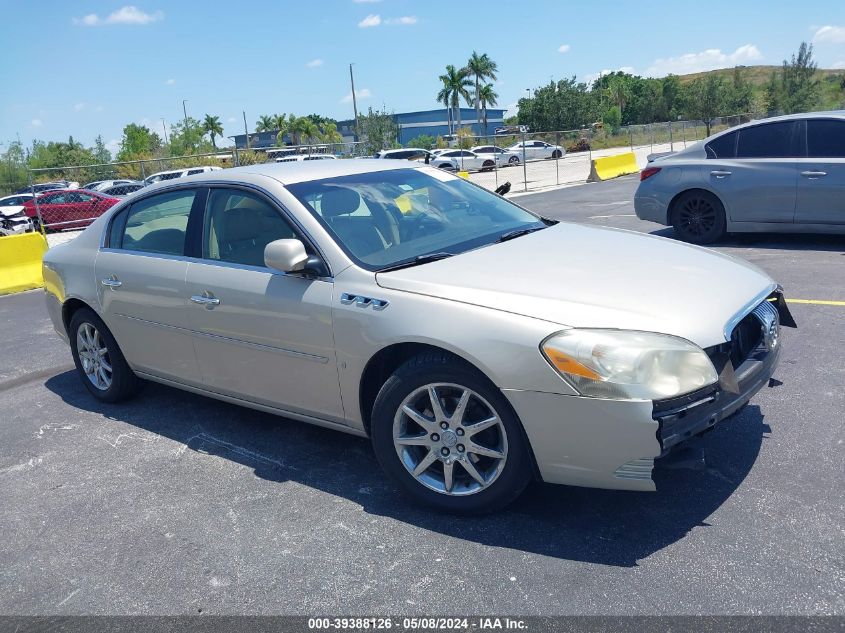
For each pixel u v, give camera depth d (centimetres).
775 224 809
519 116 6359
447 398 315
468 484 317
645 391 266
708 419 278
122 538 328
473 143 4684
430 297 311
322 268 348
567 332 278
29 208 2142
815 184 771
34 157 4322
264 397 387
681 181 861
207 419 461
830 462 338
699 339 279
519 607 257
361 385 336
